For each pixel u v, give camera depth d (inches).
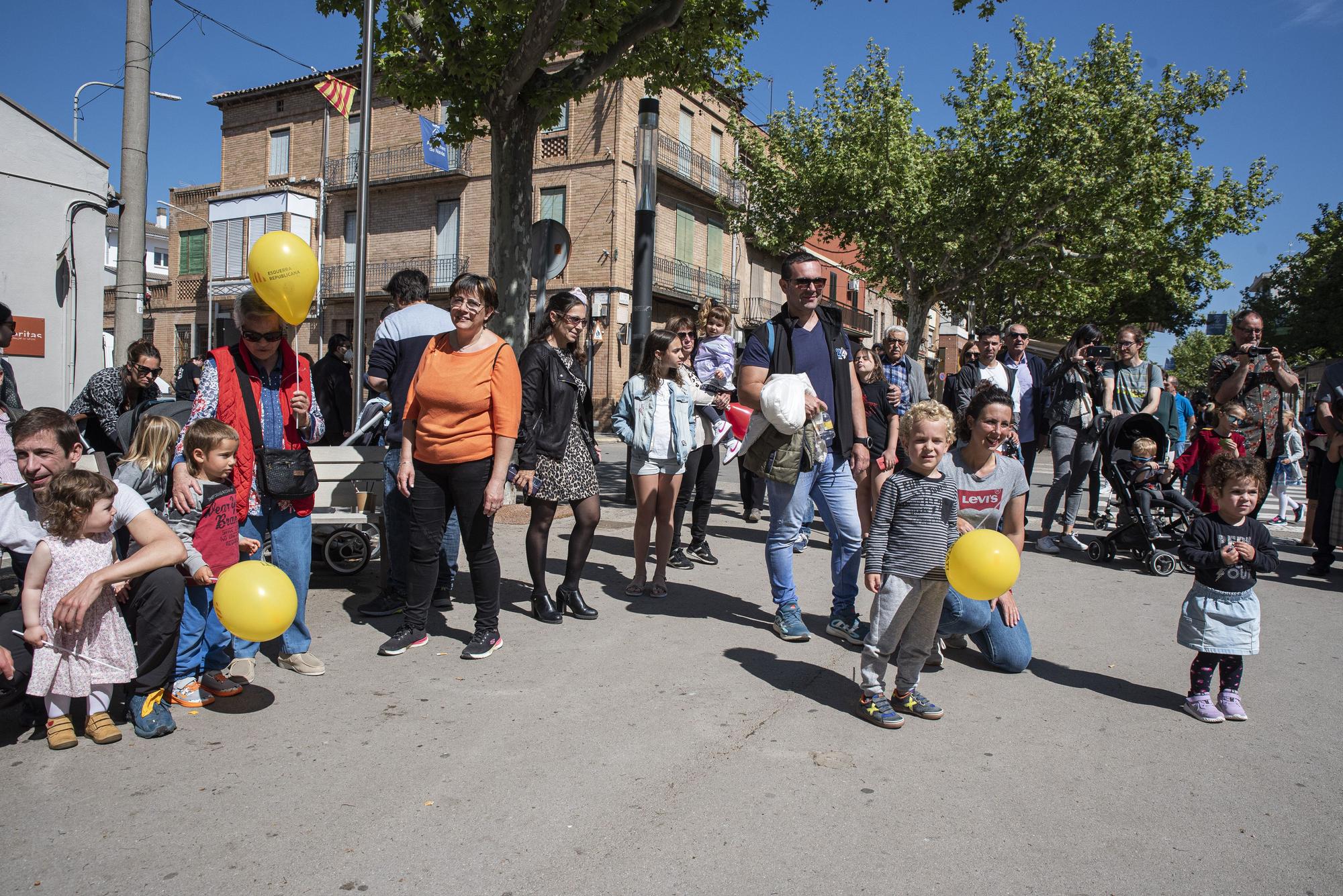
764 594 226.4
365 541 232.4
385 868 96.5
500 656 170.9
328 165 1168.2
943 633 168.9
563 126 1019.3
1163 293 1219.9
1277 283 1318.9
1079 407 291.7
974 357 291.6
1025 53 823.1
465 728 135.6
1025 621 205.8
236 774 119.2
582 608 200.1
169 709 137.4
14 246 382.0
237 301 149.0
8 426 180.5
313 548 235.9
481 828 105.4
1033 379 299.1
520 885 93.8
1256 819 112.2
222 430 142.3
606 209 995.9
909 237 863.1
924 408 138.3
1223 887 96.3
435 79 342.3
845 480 185.0
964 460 152.5
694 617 202.4
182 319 1337.4
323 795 113.3
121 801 110.9
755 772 122.4
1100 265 992.2
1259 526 145.4
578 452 195.0
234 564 146.3
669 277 1082.7
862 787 118.8
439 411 164.7
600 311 992.2
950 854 102.0
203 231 1306.6
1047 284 1024.9
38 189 387.9
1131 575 259.1
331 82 786.2
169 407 225.1
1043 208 834.2
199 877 94.0
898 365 300.0
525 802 112.1
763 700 150.4
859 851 102.0
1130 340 296.2
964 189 850.1
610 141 989.8
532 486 188.4
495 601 171.5
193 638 141.1
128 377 258.2
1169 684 165.2
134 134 350.3
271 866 96.5
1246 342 276.8
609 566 254.7
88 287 405.1
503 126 331.9
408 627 174.1
